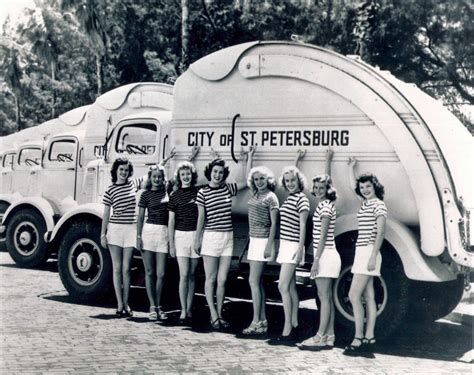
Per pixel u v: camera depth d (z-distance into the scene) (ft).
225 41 74.79
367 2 53.83
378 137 22.09
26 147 42.04
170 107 33.60
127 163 25.46
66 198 38.17
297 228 21.58
